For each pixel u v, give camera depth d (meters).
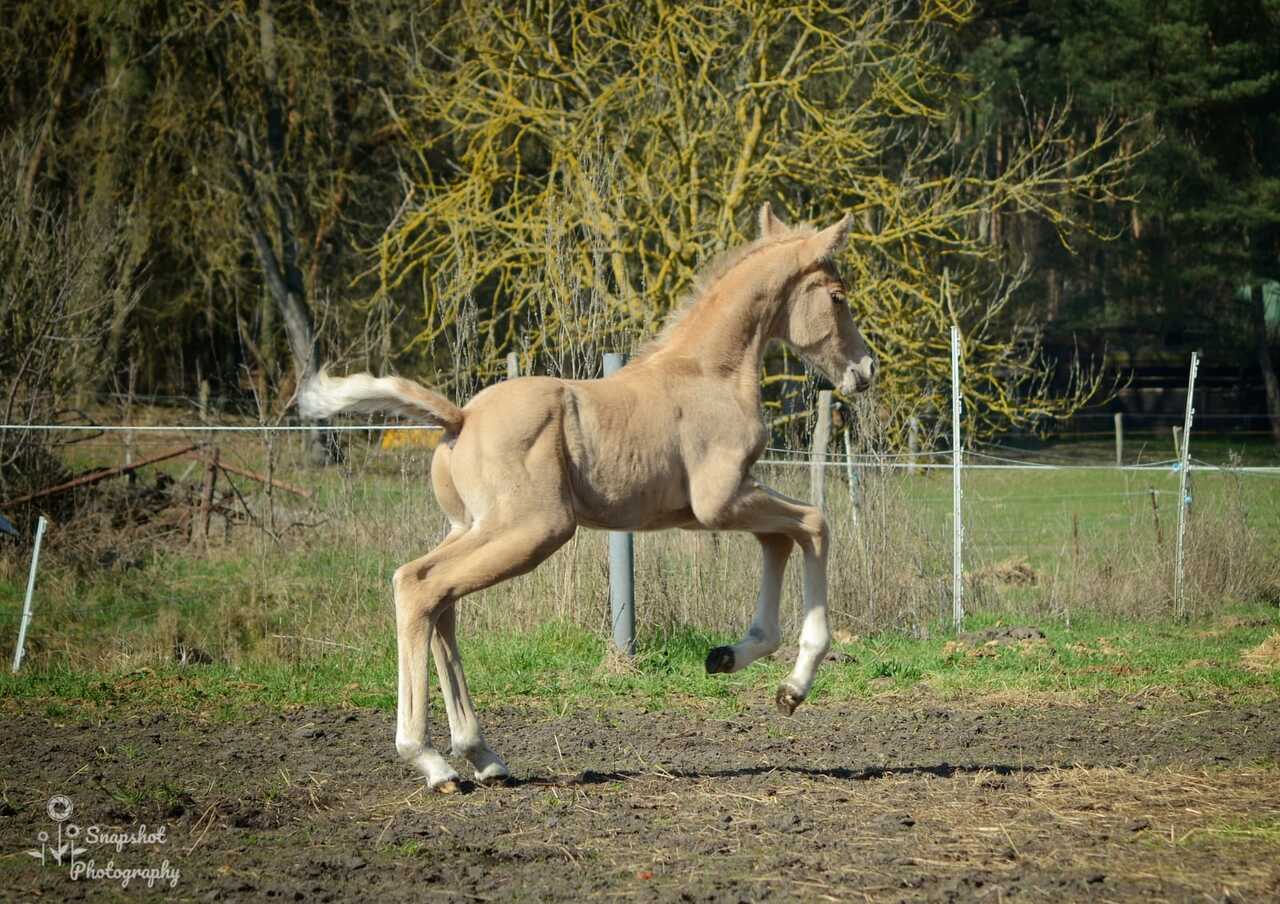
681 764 7.44
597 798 6.60
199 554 14.70
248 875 5.48
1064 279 43.06
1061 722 8.59
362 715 8.91
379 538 12.58
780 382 22.45
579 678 9.96
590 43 22.70
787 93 20.41
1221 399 42.88
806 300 7.43
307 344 27.03
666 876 5.38
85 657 10.65
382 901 5.12
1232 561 13.63
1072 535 14.89
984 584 13.48
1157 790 6.66
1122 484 23.48
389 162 31.53
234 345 33.47
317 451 17.34
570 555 11.35
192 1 26.72
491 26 22.20
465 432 6.60
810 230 7.69
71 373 16.83
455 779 6.68
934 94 21.75
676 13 20.39
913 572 12.57
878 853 5.64
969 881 5.22
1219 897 5.02
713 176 21.14
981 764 7.36
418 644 6.53
